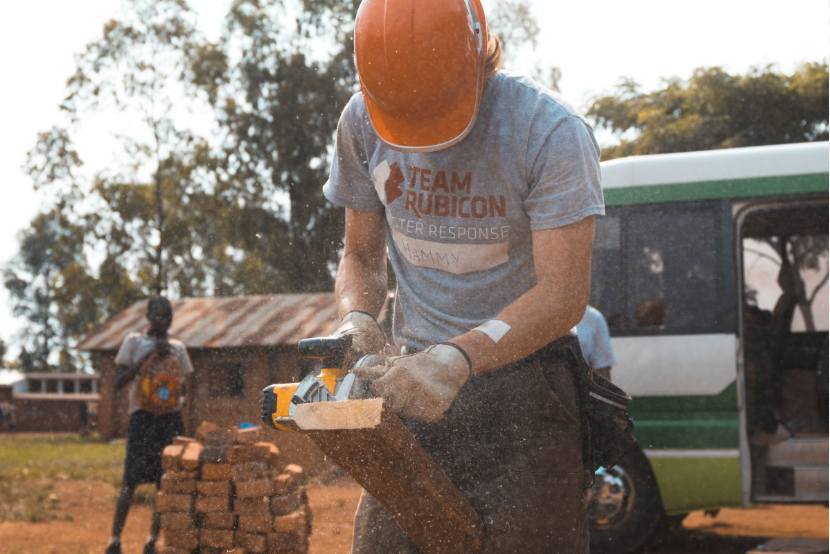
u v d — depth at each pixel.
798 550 5.43
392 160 1.86
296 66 17.52
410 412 1.50
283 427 1.49
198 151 19.80
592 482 1.94
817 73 13.96
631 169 5.60
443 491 1.56
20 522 5.91
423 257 1.90
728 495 5.06
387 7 1.61
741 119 14.40
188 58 19.70
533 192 1.72
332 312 11.15
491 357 1.58
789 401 5.86
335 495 3.96
